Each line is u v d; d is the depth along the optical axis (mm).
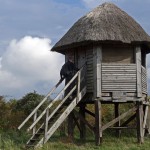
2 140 20188
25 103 29156
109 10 21281
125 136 24734
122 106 29000
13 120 27266
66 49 21547
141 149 19141
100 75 19719
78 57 21000
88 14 21469
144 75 21250
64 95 21156
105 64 19844
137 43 20203
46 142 19844
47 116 18438
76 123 22016
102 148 19047
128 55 20359
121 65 20016
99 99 19578
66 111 19156
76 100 19516
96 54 19828
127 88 19953
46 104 28266
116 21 20500
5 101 29469
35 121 18344
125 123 22547
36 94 29484
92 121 27844
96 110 19578
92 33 19609
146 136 23078
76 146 19688
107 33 19578
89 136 25203
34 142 19062
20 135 23703
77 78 19578
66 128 25969
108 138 23219
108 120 27969
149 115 23281
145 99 21406
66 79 20984
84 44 20062
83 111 22406
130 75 20078
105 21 20359
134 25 20875
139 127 20500
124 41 19484
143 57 22391
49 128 20062
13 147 18781
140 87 20203
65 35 21469
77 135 25312
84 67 20250
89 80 20094
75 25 21484
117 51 20219
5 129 25906
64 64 20859
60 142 20547
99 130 19641
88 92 20031
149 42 20422
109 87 19750
